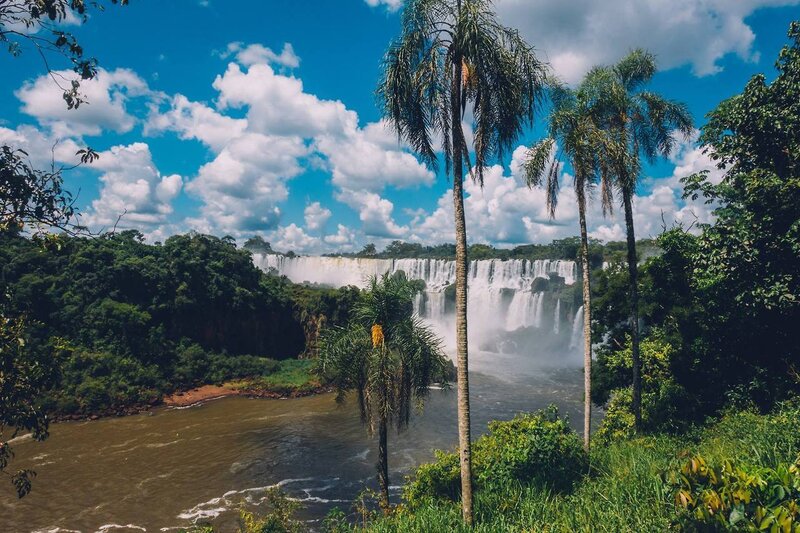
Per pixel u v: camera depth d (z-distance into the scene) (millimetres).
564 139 15727
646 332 25234
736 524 4391
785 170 14203
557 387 47344
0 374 6180
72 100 6148
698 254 15594
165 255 56875
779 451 8539
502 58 10484
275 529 15164
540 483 12305
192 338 54750
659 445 14875
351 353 17266
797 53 13578
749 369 17562
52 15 5754
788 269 13781
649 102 16688
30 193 6031
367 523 16266
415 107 11211
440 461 16891
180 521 21750
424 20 10641
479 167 11516
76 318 47469
